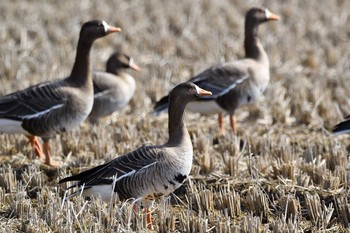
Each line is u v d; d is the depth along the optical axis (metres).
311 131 17.02
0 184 12.94
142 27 25.84
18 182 12.71
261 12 17.39
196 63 21.67
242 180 13.02
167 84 20.09
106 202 11.66
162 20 26.22
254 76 16.66
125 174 11.17
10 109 14.14
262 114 18.05
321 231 11.03
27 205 11.73
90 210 11.32
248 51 17.41
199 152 14.79
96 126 16.11
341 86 19.98
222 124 16.72
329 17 27.05
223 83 16.36
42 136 14.23
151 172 11.09
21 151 15.00
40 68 21.09
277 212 11.69
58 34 24.69
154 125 17.30
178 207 12.27
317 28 25.64
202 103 16.45
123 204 10.98
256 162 13.48
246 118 18.17
